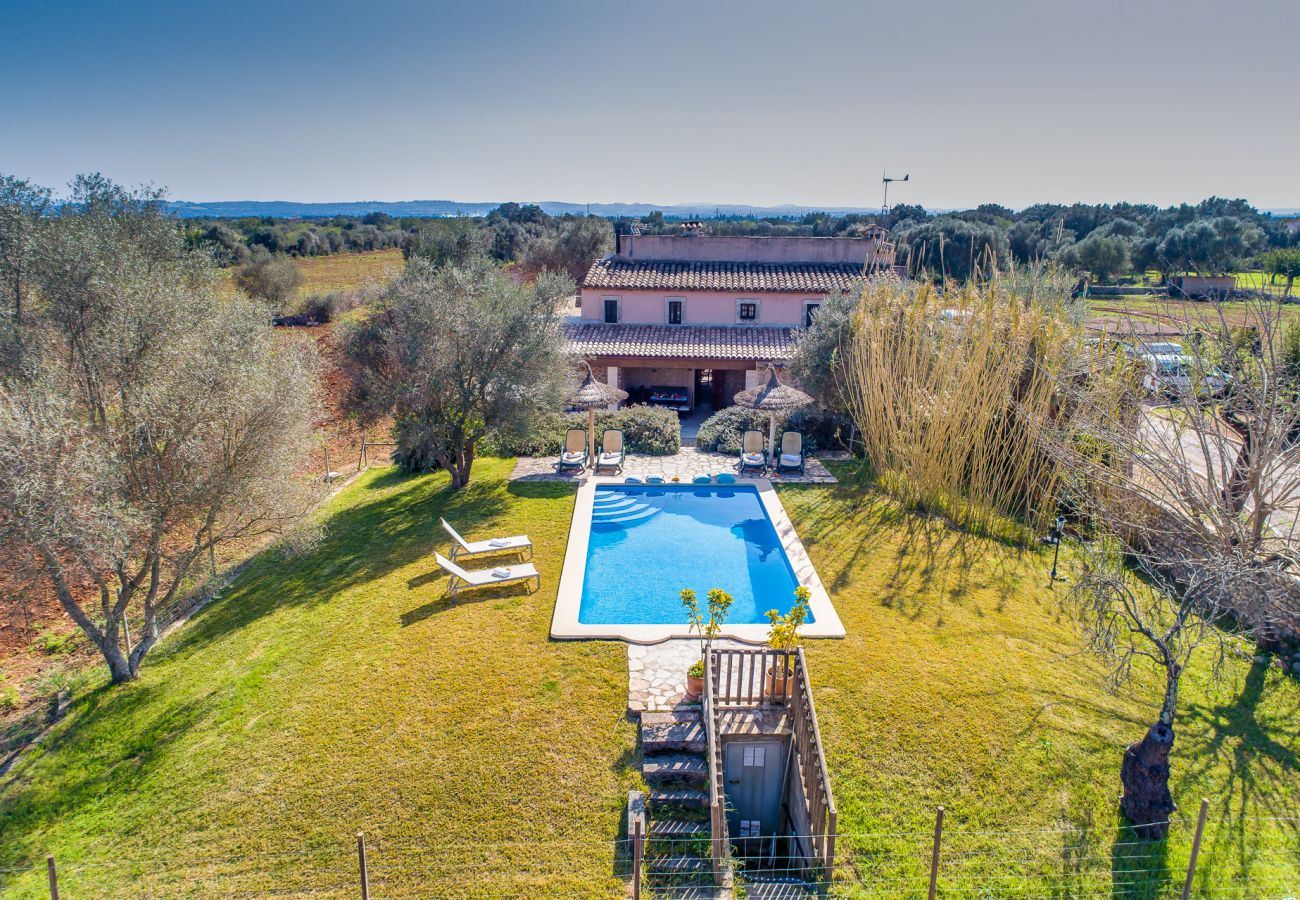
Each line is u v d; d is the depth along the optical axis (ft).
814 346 68.54
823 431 69.15
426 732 28.81
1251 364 33.50
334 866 23.31
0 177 38.93
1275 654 34.42
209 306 41.81
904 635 35.78
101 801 26.55
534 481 59.77
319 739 28.63
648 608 40.22
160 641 38.29
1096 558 37.76
